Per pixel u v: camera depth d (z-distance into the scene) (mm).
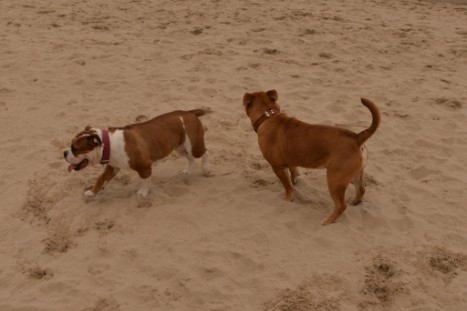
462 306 4508
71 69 7191
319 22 8938
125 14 9500
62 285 4617
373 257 4793
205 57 7480
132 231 4969
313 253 4820
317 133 4934
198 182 5422
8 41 7930
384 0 11070
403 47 7969
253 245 4863
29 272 4719
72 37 8180
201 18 9219
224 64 7336
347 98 6664
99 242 4898
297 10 9711
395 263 4746
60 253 4844
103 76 7055
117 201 5223
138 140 5078
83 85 6883
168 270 4703
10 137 5977
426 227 5023
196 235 4934
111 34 8383
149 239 4902
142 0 10500
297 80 7004
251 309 4488
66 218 5090
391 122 6254
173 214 5086
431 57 7656
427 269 4719
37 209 5184
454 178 5492
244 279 4652
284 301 4527
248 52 7648
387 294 4578
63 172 5527
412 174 5578
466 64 7484
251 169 5578
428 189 5375
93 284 4625
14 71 7129
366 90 6832
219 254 4801
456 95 6734
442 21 9438
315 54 7637
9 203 5230
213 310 4484
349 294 4574
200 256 4789
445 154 5824
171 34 8375
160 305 4512
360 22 9062
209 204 5191
